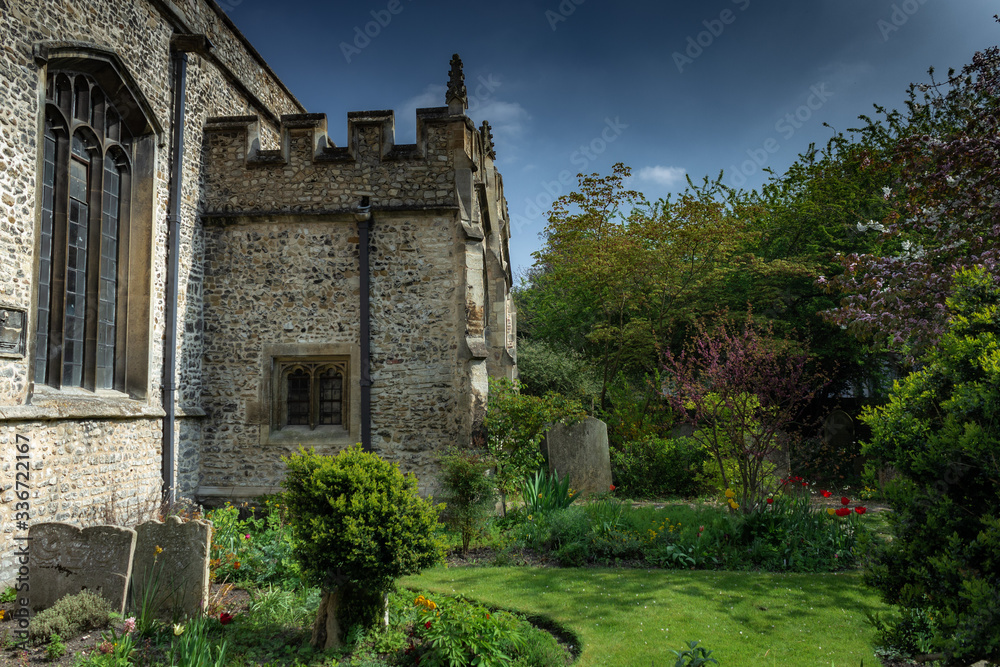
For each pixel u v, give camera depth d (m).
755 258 16.02
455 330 10.51
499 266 14.34
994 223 7.00
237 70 12.56
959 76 7.06
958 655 3.31
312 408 10.73
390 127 10.88
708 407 9.59
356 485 5.18
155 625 5.38
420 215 10.68
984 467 3.47
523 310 29.39
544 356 19.52
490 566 7.66
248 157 10.93
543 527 8.69
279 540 7.04
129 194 9.40
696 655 4.83
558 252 19.70
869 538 4.26
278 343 10.70
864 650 4.89
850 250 15.75
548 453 12.46
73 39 7.81
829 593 6.32
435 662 4.53
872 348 13.15
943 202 7.47
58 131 7.98
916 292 7.38
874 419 4.32
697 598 6.20
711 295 17.14
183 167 10.27
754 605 5.98
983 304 4.18
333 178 10.85
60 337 7.83
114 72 8.56
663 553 7.77
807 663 4.68
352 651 4.96
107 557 5.72
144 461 9.09
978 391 3.63
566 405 12.11
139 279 9.33
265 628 5.48
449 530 8.45
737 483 9.71
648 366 17.09
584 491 12.34
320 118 10.95
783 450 11.71
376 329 10.59
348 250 10.75
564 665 4.82
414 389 10.46
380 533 5.04
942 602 3.61
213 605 5.80
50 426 7.26
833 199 16.55
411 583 6.84
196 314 10.59
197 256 10.69
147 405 9.20
